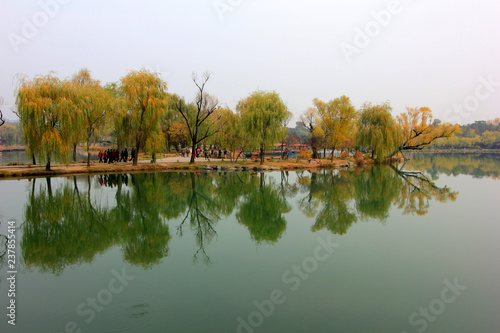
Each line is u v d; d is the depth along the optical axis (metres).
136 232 15.77
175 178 32.28
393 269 11.11
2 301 8.86
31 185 26.14
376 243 13.91
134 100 33.09
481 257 12.24
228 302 8.77
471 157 81.94
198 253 12.73
